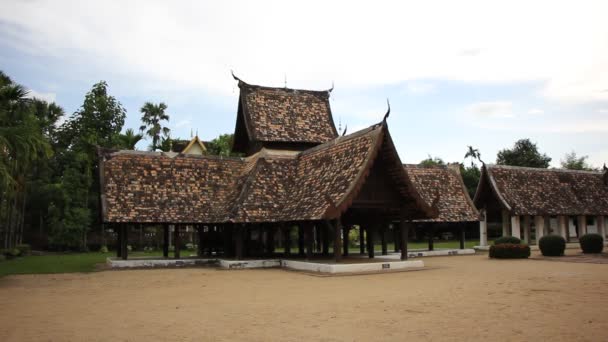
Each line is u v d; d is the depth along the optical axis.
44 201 43.25
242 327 9.34
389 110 20.38
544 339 8.13
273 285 15.72
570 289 13.73
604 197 38.62
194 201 24.48
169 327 9.45
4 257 31.58
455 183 34.06
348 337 8.43
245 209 22.41
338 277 17.66
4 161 20.62
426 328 9.03
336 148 23.12
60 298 13.66
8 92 26.45
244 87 33.75
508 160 69.19
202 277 18.61
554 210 35.34
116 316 10.71
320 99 35.56
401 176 20.42
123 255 23.83
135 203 23.27
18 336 8.88
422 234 53.16
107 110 46.38
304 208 20.88
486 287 14.46
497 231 56.06
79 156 41.00
